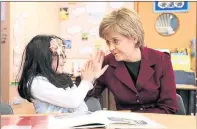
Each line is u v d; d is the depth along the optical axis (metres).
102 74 1.34
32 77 1.09
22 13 2.28
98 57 1.35
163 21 3.11
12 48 2.12
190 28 3.06
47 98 1.07
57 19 3.05
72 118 0.80
